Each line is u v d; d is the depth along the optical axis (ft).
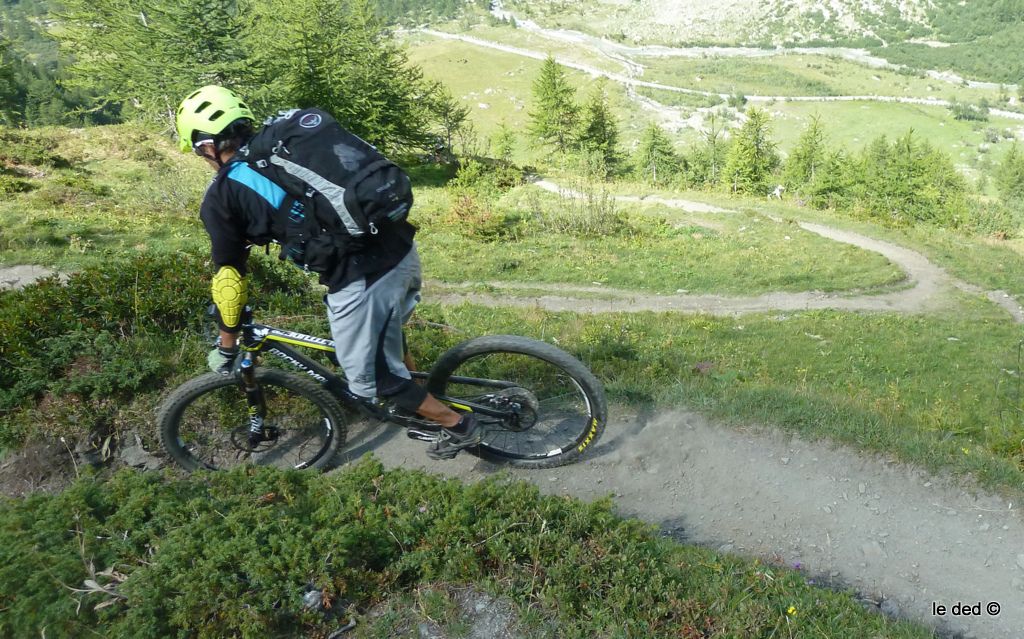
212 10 119.44
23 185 73.77
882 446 17.24
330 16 130.72
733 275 71.05
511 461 15.35
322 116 10.14
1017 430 24.95
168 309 19.35
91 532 10.42
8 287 33.55
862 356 42.96
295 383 13.64
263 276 24.75
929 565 14.24
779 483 16.25
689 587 11.22
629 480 15.80
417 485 12.25
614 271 70.13
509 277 66.95
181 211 74.13
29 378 16.33
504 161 177.27
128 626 8.85
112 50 129.29
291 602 9.53
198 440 14.83
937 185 217.56
